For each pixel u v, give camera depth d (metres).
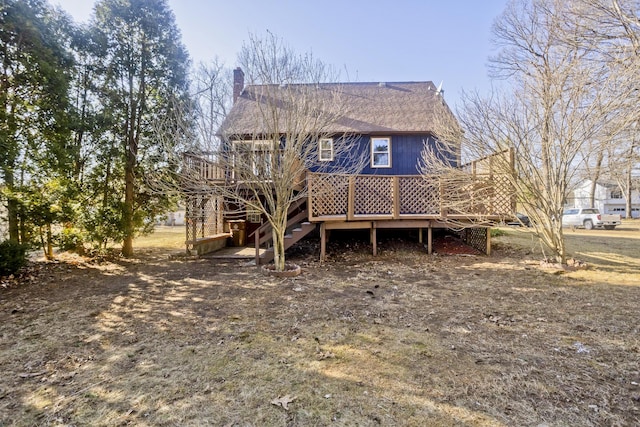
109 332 3.89
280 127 7.14
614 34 9.09
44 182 8.07
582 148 6.95
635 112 6.44
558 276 6.24
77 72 9.29
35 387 2.70
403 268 7.26
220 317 4.36
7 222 7.97
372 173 11.71
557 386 2.56
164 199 10.55
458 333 3.68
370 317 4.25
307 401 2.44
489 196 7.93
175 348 3.41
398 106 12.91
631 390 2.48
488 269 7.00
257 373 2.87
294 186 7.96
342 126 11.73
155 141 10.04
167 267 8.20
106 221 9.34
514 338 3.51
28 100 7.73
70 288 6.17
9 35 7.29
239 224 12.37
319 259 8.40
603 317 4.05
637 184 25.39
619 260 7.64
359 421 2.20
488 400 2.41
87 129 9.12
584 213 18.66
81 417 2.30
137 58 10.23
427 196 8.71
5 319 4.41
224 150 6.93
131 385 2.70
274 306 4.78
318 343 3.47
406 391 2.55
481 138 7.25
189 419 2.25
